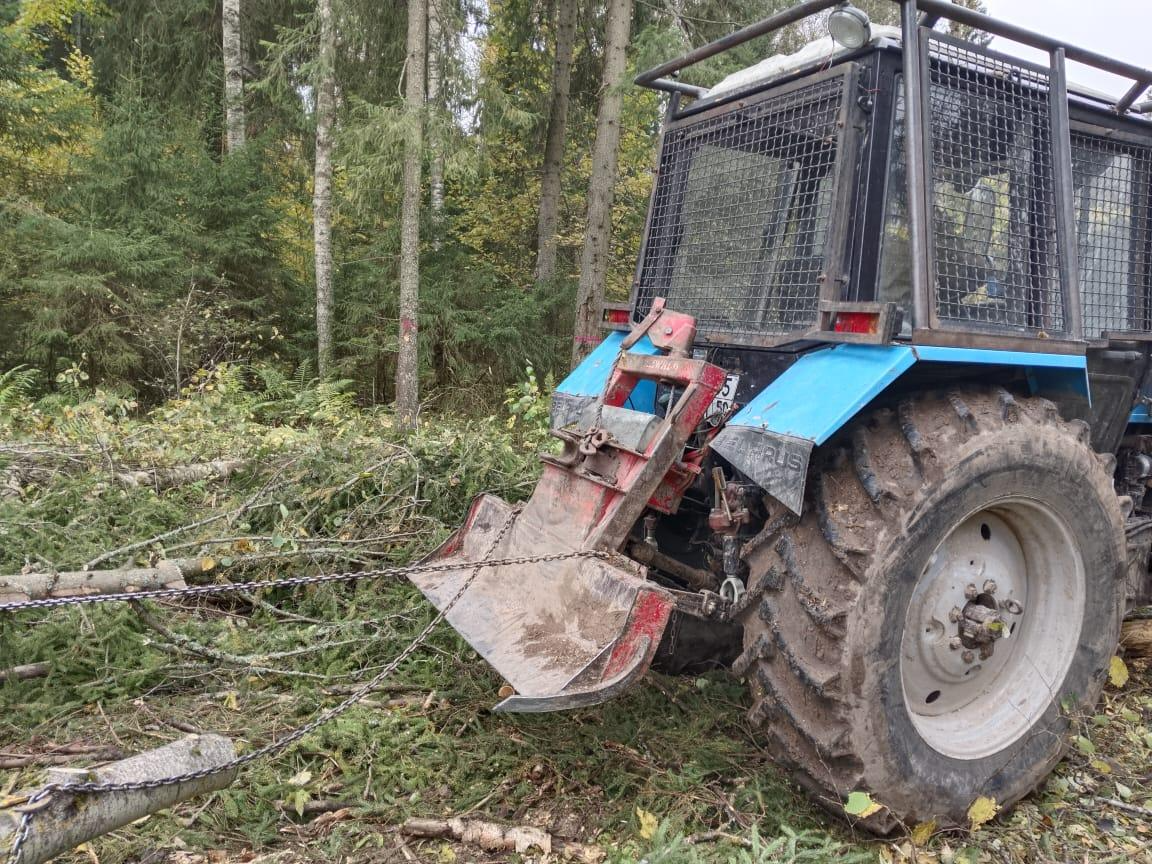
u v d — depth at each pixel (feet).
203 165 39.19
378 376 42.88
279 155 49.55
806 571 8.17
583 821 8.46
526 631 8.91
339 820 8.37
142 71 49.49
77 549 12.28
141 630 11.09
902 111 9.35
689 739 9.81
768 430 8.38
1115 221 11.70
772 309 10.46
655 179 12.60
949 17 9.10
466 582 8.79
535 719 10.18
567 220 52.31
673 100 12.61
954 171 9.55
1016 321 9.95
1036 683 9.66
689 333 10.46
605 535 9.04
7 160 37.17
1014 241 9.95
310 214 49.21
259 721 9.86
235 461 17.03
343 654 11.56
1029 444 8.81
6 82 34.42
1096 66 10.25
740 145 11.11
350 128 33.27
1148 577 12.28
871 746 7.97
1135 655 12.19
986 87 9.72
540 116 43.21
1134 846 8.64
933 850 8.47
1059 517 9.41
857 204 9.30
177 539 13.44
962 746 9.04
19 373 32.63
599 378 11.64
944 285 9.45
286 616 12.72
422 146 32.24
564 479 10.06
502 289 44.57
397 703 10.44
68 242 33.32
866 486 8.24
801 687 8.07
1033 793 9.68
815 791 8.32
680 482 9.84
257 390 37.76
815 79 9.84
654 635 8.08
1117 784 9.66
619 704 10.52
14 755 8.86
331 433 20.39
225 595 12.89
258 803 8.32
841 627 7.83
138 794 5.90
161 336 34.40
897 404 9.04
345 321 41.32
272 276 40.81
